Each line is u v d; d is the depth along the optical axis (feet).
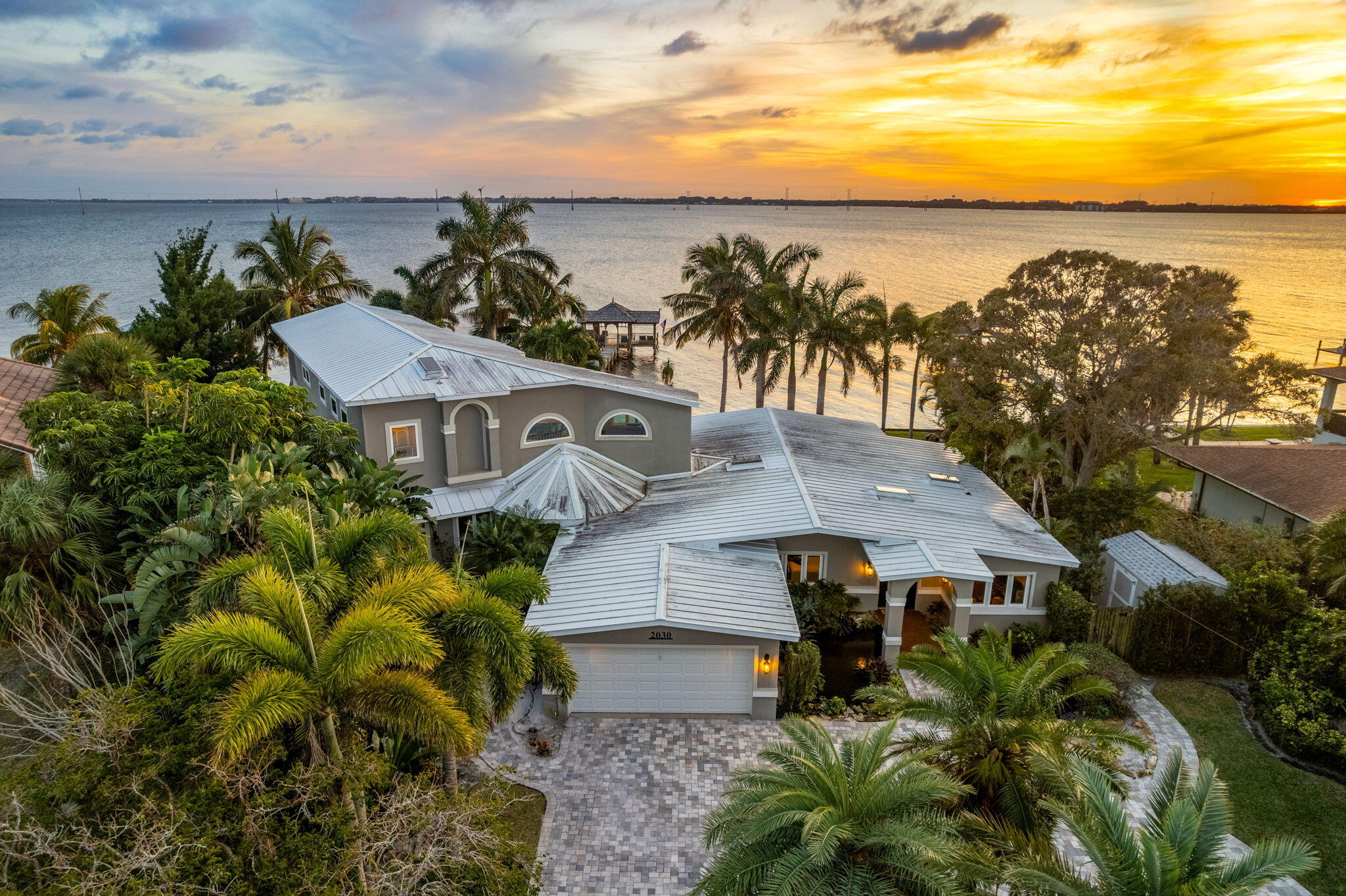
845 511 86.33
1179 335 123.13
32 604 55.36
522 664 46.47
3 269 509.35
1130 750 64.03
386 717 40.16
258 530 50.29
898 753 50.55
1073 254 129.29
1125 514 105.09
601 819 56.29
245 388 74.84
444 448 95.30
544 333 151.23
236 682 39.37
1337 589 75.92
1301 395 122.72
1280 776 60.54
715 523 84.58
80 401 71.26
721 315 167.73
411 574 44.73
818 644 81.87
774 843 40.91
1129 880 34.63
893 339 169.78
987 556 81.25
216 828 35.55
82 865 33.22
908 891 38.78
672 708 69.31
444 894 38.45
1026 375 126.82
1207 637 74.43
